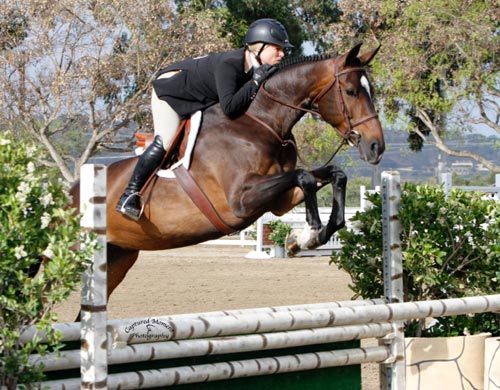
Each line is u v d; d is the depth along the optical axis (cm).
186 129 773
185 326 591
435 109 3059
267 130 767
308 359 676
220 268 2114
